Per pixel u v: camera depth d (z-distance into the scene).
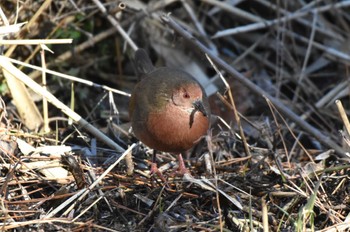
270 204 9.05
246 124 12.47
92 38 13.45
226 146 11.14
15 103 11.13
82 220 8.55
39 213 8.55
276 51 14.40
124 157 9.73
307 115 13.17
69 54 13.16
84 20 13.38
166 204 8.98
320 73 14.59
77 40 13.38
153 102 9.84
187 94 9.77
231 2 14.18
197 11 14.50
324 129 12.93
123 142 11.09
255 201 9.07
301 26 14.91
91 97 13.18
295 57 14.78
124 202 9.00
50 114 12.60
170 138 9.84
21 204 8.68
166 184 9.38
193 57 13.97
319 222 8.85
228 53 14.52
